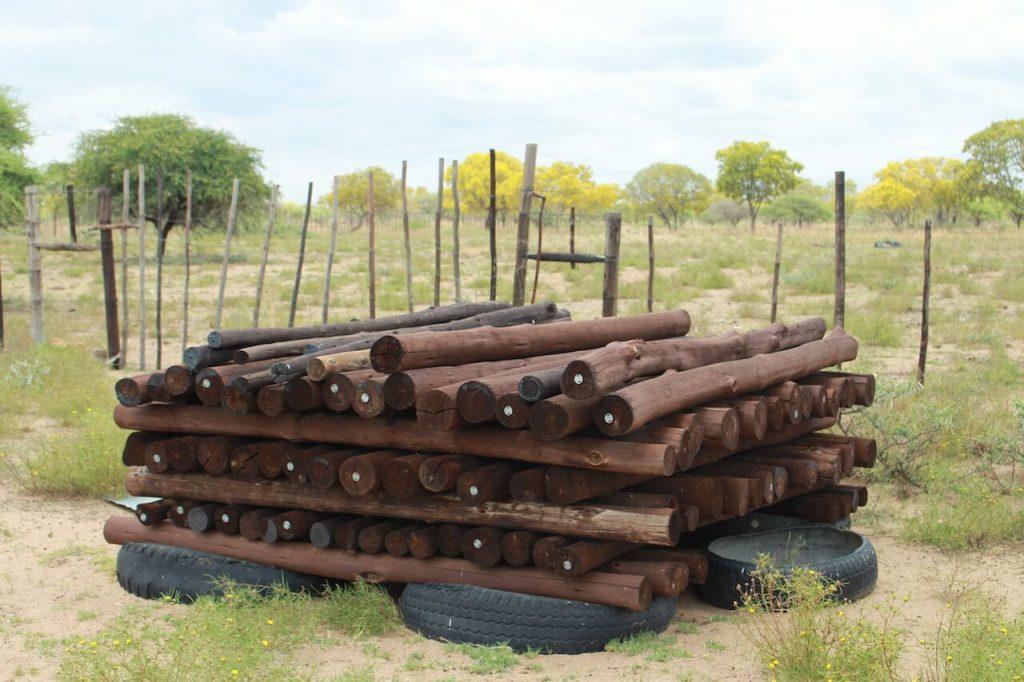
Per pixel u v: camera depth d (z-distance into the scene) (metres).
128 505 8.32
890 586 6.66
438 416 5.51
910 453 9.18
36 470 9.16
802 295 23.84
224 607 5.93
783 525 7.30
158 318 15.73
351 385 5.80
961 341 17.12
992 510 7.74
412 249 38.12
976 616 5.61
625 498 5.76
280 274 30.41
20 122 27.44
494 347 6.40
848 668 4.89
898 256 30.45
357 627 5.88
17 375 13.52
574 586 5.62
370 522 6.21
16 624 6.07
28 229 16.42
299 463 6.16
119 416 6.68
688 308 21.94
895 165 101.00
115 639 5.35
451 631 5.72
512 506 5.71
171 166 37.50
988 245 34.75
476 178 79.25
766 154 77.38
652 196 86.31
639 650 5.55
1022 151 62.69
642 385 5.39
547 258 11.24
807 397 7.02
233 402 6.09
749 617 6.10
